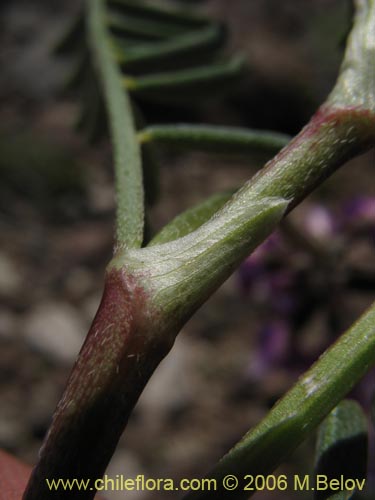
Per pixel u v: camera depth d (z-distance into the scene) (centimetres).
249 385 37
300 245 16
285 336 19
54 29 62
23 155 51
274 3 58
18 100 58
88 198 51
